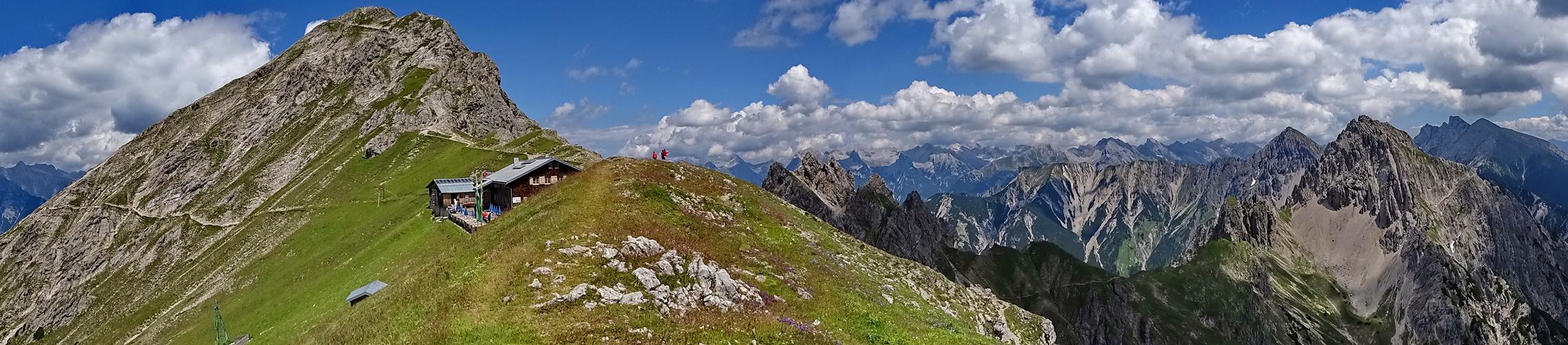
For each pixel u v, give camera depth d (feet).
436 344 152.46
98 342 489.67
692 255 214.48
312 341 196.75
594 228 218.59
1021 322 323.78
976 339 206.18
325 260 392.27
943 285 330.95
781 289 213.66
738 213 322.14
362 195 583.99
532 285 174.50
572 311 163.22
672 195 306.35
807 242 308.40
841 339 180.96
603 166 341.41
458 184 392.47
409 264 271.49
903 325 208.44
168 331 392.88
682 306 177.88
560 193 297.74
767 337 167.73
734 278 208.74
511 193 362.94
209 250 619.26
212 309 388.78
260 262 474.49
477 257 207.41
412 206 445.78
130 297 597.52
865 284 263.90
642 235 222.48
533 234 223.71
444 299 175.42
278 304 327.26
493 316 161.07
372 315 183.83
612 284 180.04
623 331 156.56
